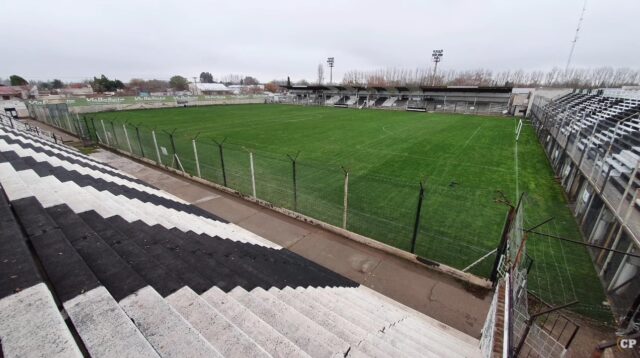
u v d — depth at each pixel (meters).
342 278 5.83
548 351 3.90
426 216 8.68
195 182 11.27
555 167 13.59
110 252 2.69
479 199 9.98
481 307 5.39
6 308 1.59
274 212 8.81
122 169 12.84
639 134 10.15
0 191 2.97
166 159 14.24
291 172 12.51
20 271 1.88
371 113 39.03
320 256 6.77
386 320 4.14
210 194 10.10
